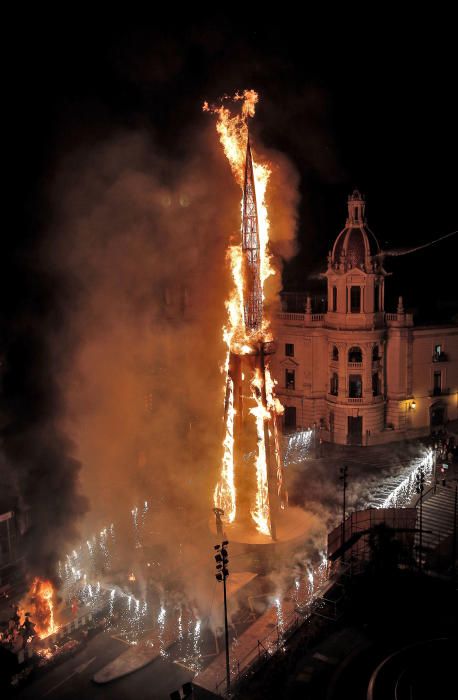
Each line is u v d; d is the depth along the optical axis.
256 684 37.00
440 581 46.59
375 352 79.81
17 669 39.28
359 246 77.50
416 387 81.81
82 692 37.84
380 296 79.62
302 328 83.81
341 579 46.81
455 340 83.56
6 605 46.94
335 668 37.91
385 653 38.94
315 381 84.06
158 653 40.81
